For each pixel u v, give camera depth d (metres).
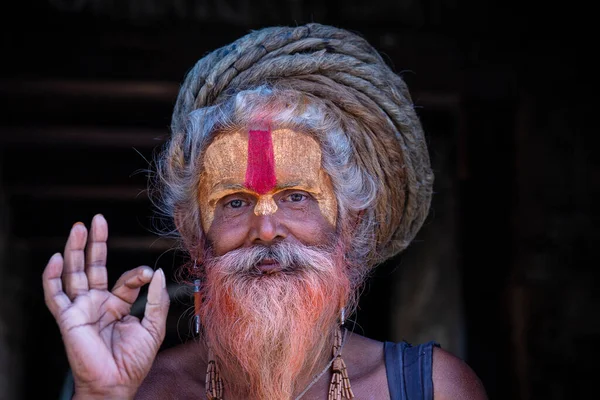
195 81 1.91
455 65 3.63
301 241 1.80
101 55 3.53
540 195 3.63
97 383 1.64
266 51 1.88
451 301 3.75
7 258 4.47
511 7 3.64
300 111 1.78
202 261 1.89
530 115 3.65
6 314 4.46
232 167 1.77
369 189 1.88
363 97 1.87
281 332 1.76
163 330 1.71
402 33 3.61
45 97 3.90
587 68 3.64
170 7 3.54
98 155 4.49
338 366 1.83
